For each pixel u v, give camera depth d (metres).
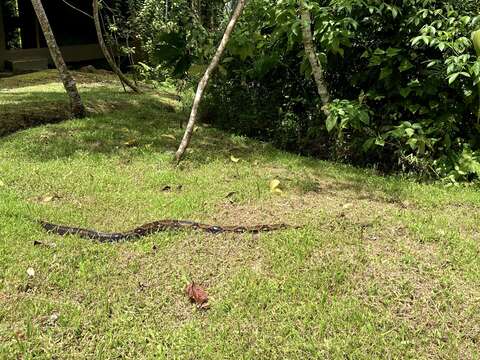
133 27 10.93
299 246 3.27
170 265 3.08
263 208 3.96
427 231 3.56
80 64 13.23
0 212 3.64
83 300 2.75
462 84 4.96
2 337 2.45
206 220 3.71
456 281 2.98
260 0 6.43
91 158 5.09
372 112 5.29
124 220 3.69
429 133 5.02
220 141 6.09
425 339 2.52
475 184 4.84
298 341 2.47
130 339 2.48
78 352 2.40
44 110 6.76
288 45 5.87
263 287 2.87
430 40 4.72
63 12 12.99
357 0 5.07
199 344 2.45
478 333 2.58
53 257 3.10
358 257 3.16
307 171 5.08
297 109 6.36
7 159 4.96
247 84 6.81
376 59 5.18
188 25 7.54
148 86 9.87
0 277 2.89
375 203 4.23
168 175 4.65
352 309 2.69
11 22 12.77
